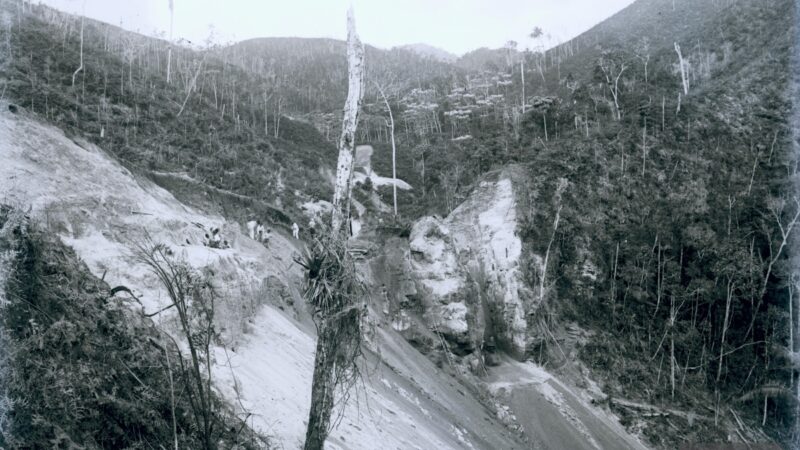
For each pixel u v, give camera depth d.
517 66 158.38
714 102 72.25
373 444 15.02
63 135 18.16
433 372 34.28
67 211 14.65
